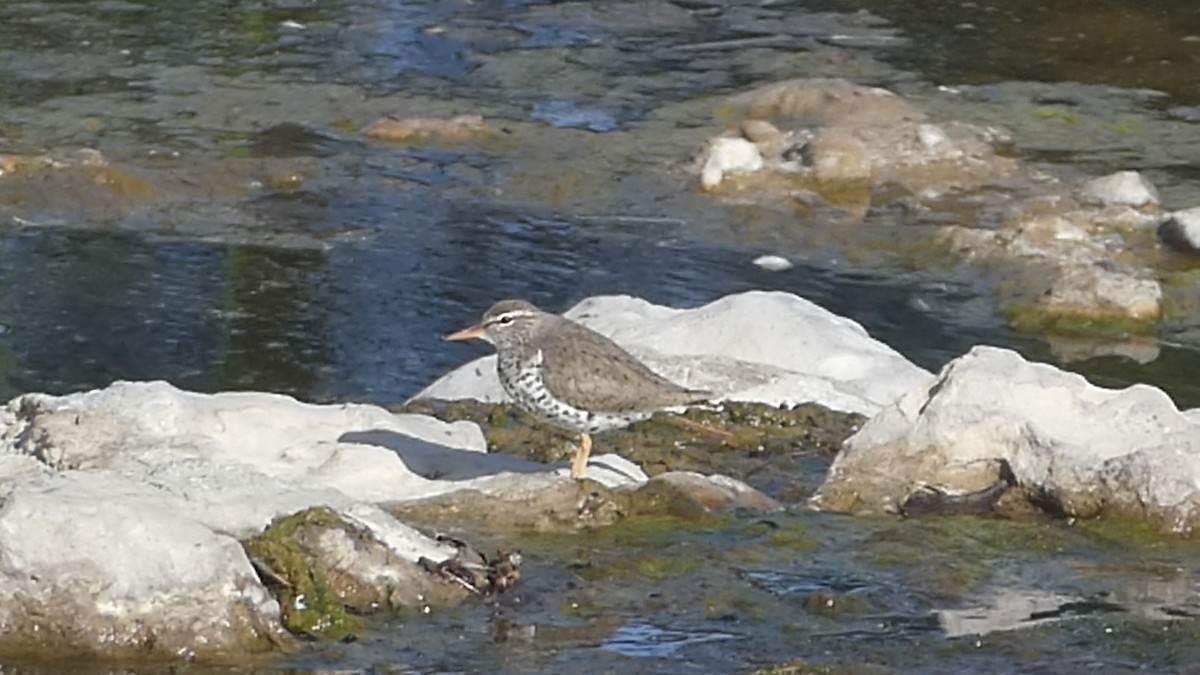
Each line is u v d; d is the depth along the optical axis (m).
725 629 9.84
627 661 9.46
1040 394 11.72
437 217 18.22
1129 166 19.89
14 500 9.46
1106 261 17.31
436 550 10.29
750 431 12.92
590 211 18.47
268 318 15.66
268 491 10.42
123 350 14.90
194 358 14.77
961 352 15.39
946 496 11.50
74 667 9.22
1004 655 9.56
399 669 9.33
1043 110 21.47
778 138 20.08
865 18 24.86
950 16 24.97
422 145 20.16
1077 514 11.23
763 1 25.52
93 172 18.66
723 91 21.98
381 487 11.27
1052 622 9.95
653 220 18.27
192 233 17.64
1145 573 10.55
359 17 24.61
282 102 21.31
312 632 9.67
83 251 17.12
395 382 14.38
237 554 9.60
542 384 11.05
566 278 16.73
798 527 11.12
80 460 11.18
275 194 18.69
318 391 14.20
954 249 17.55
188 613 9.40
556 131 20.58
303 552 10.00
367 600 9.97
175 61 22.64
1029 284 16.80
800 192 18.94
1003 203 18.72
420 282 16.55
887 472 11.66
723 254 17.48
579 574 10.42
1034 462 11.44
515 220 18.19
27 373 14.36
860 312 16.23
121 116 20.69
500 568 10.24
